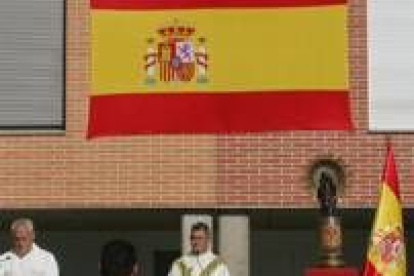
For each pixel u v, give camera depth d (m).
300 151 26.03
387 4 26.41
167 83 25.22
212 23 25.38
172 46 25.25
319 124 25.03
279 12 25.30
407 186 25.98
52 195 26.31
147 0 25.33
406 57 26.31
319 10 25.19
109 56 25.22
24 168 26.44
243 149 26.08
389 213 20.14
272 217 27.73
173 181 26.14
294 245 30.84
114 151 26.28
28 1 26.91
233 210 26.48
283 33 25.28
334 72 25.08
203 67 25.30
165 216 27.66
